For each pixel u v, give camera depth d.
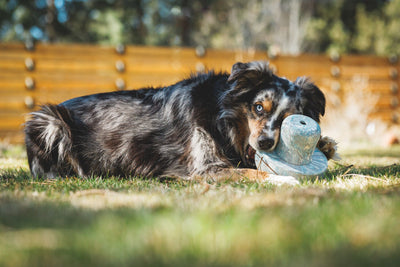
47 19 20.61
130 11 21.86
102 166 4.12
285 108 3.72
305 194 2.61
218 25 24.86
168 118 4.09
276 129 3.63
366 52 24.81
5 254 1.52
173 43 23.61
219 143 3.93
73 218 2.04
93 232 1.76
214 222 1.91
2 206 2.33
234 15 24.20
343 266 1.37
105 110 4.23
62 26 21.28
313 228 1.81
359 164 4.80
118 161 4.11
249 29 23.45
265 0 24.28
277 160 3.54
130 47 10.28
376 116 11.76
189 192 2.85
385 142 8.55
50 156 4.08
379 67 11.77
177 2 24.06
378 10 26.14
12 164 5.23
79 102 4.34
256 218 1.96
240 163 4.06
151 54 10.41
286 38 23.95
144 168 4.05
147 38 22.52
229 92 3.93
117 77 10.27
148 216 2.00
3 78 9.63
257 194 2.70
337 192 2.70
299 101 3.84
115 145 4.11
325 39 25.27
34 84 9.82
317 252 1.51
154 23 23.12
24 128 4.21
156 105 4.21
